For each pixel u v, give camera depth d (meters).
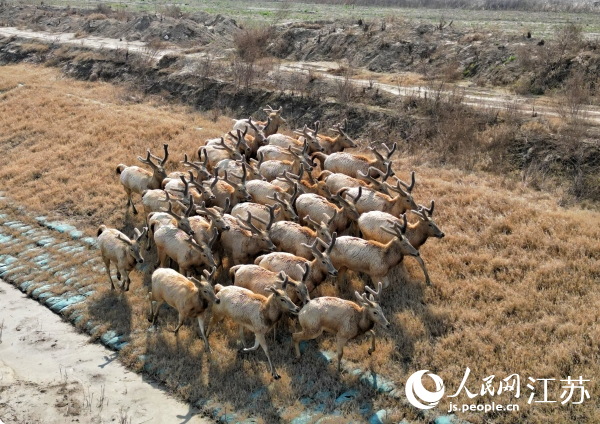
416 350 13.44
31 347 14.71
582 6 60.94
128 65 39.66
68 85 37.97
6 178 24.50
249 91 33.41
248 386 12.84
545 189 21.95
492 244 17.42
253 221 16.97
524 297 14.88
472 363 12.89
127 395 12.96
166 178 19.56
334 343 13.88
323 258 14.54
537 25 44.78
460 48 35.81
